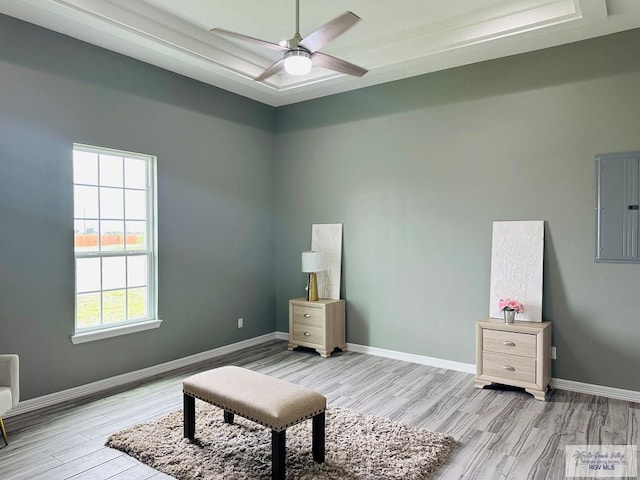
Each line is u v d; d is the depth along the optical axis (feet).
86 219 13.00
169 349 15.08
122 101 13.57
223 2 11.85
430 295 15.46
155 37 12.47
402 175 16.03
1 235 11.02
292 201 19.12
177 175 15.29
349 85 16.63
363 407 11.74
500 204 14.05
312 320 16.88
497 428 10.43
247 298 18.21
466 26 12.86
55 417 11.08
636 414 11.17
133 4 11.82
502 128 13.96
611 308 12.37
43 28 11.72
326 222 18.08
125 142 13.66
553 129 13.14
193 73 15.26
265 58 15.94
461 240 14.78
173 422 10.58
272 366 15.39
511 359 12.61
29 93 11.49
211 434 9.92
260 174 18.84
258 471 8.41
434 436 9.79
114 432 10.19
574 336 12.89
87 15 11.00
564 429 10.35
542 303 13.24
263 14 12.56
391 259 16.34
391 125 16.22
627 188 12.07
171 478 8.25
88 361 12.82
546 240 13.29
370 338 16.94
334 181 17.80
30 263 11.56
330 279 17.75
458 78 14.73
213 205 16.66
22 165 11.38
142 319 14.46
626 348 12.17
